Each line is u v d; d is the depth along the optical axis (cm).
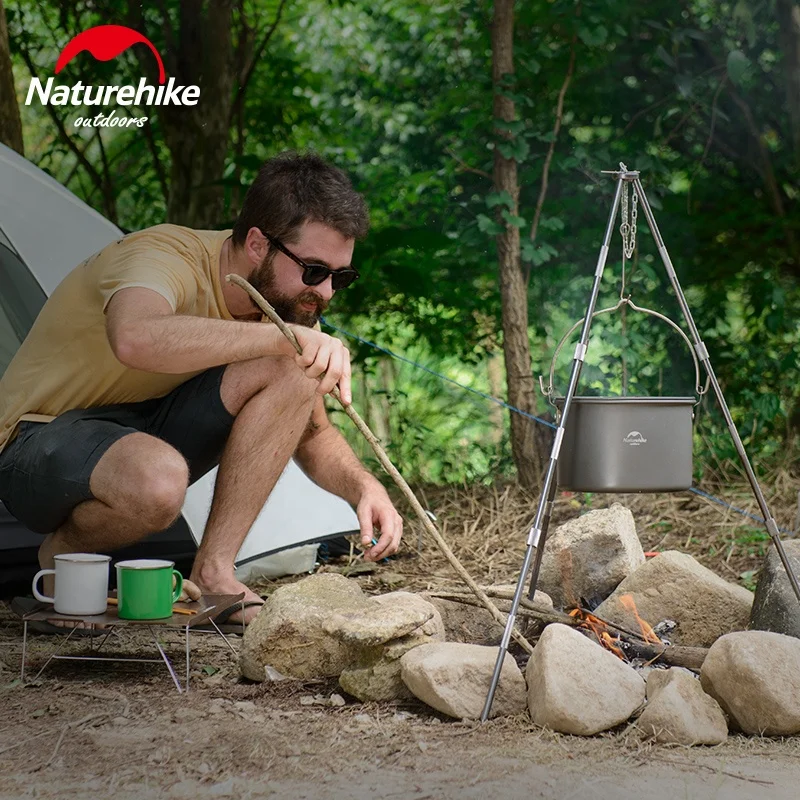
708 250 568
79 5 634
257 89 641
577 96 561
